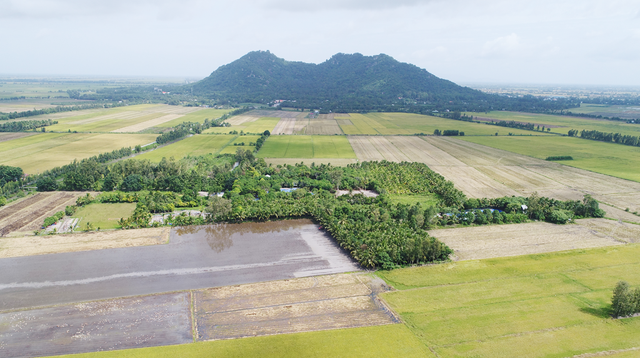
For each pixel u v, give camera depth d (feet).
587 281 297.74
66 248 348.79
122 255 338.13
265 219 420.77
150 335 236.63
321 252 349.20
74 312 258.57
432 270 315.78
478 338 231.50
